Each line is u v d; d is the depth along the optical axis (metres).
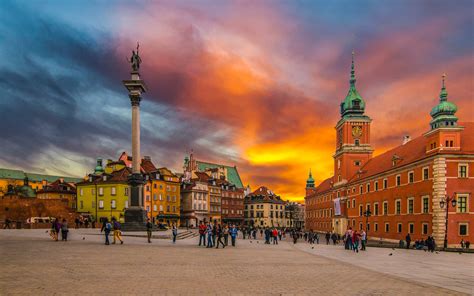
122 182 112.12
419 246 51.47
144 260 23.58
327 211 141.38
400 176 78.50
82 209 116.81
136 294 13.39
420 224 69.31
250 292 14.24
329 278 18.19
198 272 19.03
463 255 39.34
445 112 65.00
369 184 97.00
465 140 65.75
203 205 149.00
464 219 62.00
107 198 113.19
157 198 125.00
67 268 19.41
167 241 44.00
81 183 118.31
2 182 174.75
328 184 149.88
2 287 14.37
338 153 122.31
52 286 14.62
